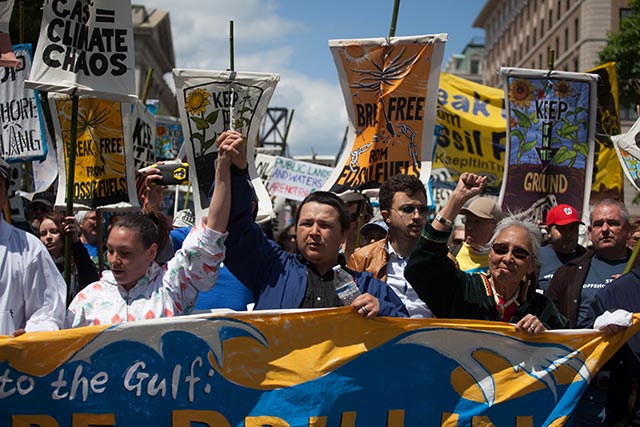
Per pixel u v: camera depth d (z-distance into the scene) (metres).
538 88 6.06
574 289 4.88
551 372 3.53
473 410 3.46
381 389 3.37
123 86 4.55
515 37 56.09
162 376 3.17
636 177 4.80
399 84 5.27
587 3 38.94
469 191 3.50
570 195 6.08
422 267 3.58
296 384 3.28
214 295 4.41
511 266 3.66
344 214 3.53
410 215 4.37
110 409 3.12
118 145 5.50
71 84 4.45
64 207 5.43
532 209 5.99
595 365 3.55
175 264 3.43
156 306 3.45
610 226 4.86
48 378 3.08
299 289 3.47
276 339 3.27
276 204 11.69
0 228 3.43
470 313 3.72
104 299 3.50
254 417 3.24
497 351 3.50
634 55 19.53
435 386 3.43
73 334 3.10
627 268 4.23
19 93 6.26
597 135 7.41
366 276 3.68
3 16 4.24
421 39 5.21
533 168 6.07
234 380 3.23
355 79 5.34
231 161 3.36
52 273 3.51
